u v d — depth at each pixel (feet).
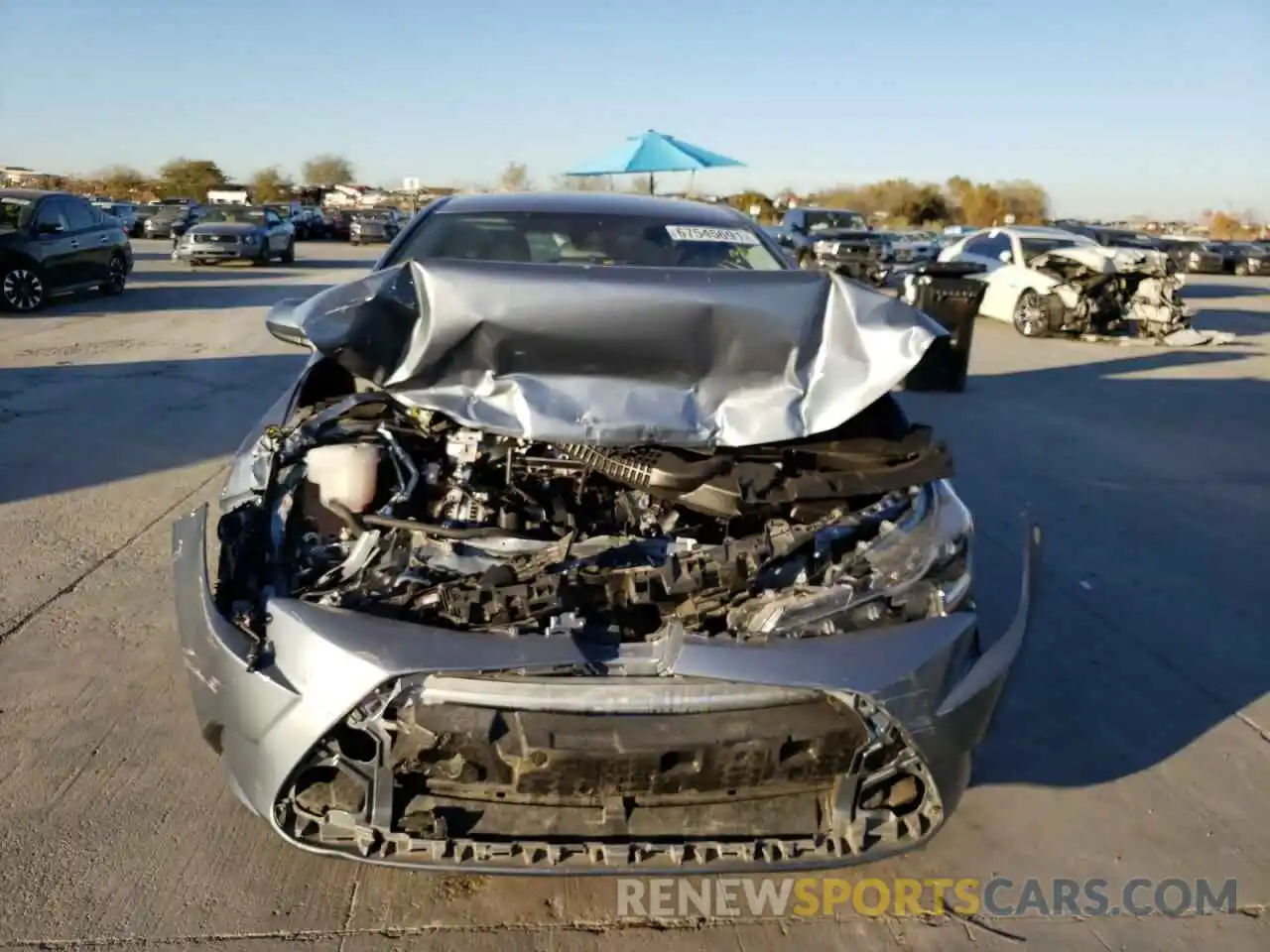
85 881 8.95
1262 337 52.31
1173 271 48.16
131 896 8.79
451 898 9.01
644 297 9.23
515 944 8.49
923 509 9.61
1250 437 27.84
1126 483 22.72
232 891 8.94
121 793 10.18
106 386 28.76
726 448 9.58
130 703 11.83
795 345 9.49
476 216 14.44
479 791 7.92
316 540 9.14
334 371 11.64
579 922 8.80
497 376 9.47
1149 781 11.22
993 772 11.32
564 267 9.78
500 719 7.68
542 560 8.59
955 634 8.50
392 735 7.79
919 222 208.44
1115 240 89.71
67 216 48.93
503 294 9.23
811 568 8.96
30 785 10.22
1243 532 19.49
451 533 8.85
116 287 53.21
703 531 9.48
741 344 9.43
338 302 9.30
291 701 7.75
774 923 8.93
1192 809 10.75
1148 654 14.16
